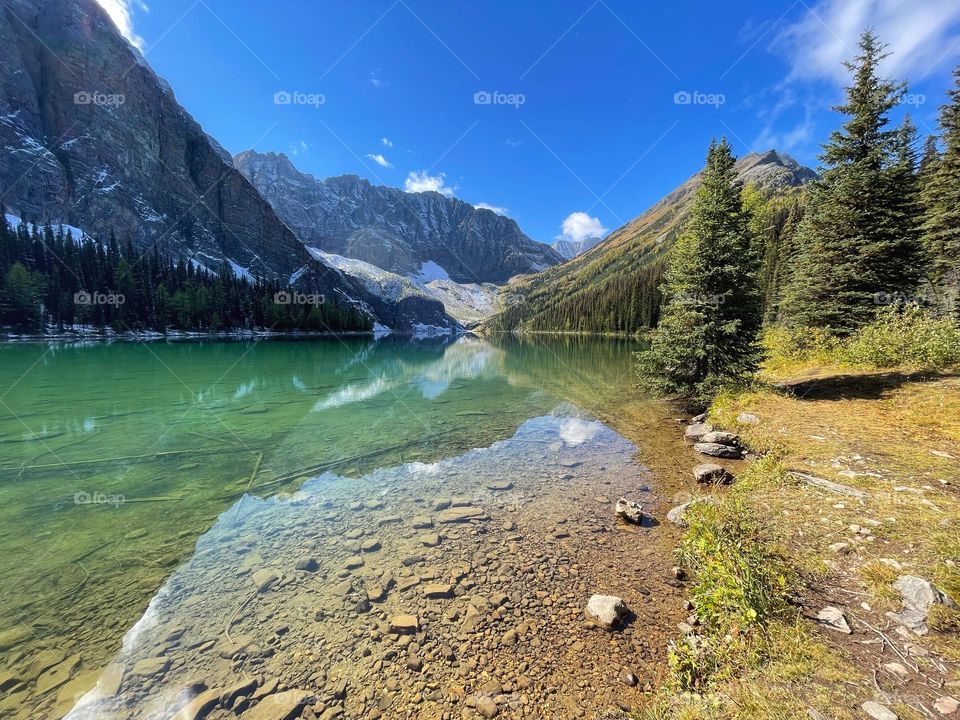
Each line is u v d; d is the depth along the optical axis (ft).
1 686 13.00
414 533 22.57
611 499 26.78
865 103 53.52
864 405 37.68
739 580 14.62
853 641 11.80
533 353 180.04
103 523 24.09
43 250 263.08
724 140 51.24
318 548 21.12
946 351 42.60
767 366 66.90
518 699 12.28
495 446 39.34
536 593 17.11
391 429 45.96
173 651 14.39
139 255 345.92
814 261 59.36
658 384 56.39
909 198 51.24
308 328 390.21
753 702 10.23
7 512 25.48
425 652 14.11
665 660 13.34
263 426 46.93
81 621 15.98
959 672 10.18
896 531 17.17
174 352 153.99
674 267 53.93
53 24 484.33
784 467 26.86
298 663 13.78
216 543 21.75
